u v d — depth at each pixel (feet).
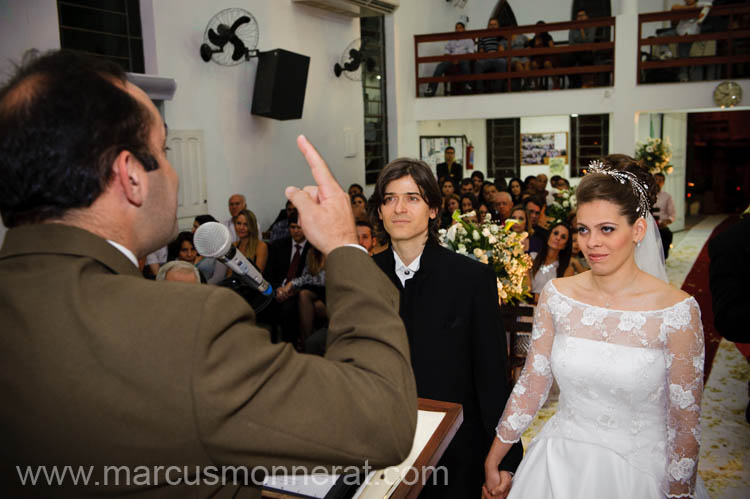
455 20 42.39
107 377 2.02
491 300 6.79
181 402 1.99
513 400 6.66
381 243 7.64
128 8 19.72
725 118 49.93
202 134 21.89
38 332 2.07
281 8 25.48
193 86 21.52
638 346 5.89
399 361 2.40
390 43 33.68
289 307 16.58
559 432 6.48
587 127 43.57
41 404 2.03
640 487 5.84
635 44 30.04
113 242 2.31
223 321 2.12
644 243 7.59
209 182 22.40
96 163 2.19
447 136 40.96
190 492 2.17
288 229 22.02
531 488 6.40
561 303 6.39
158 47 20.07
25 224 2.28
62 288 2.12
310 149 2.66
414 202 6.86
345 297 2.48
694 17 29.68
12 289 2.15
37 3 16.17
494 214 22.85
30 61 2.31
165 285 2.20
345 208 2.65
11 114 2.15
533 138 44.55
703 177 52.44
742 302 6.93
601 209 5.92
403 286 7.05
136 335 2.04
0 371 2.08
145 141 2.36
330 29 28.63
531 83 36.86
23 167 2.14
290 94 24.07
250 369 2.09
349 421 2.17
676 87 29.50
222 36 21.59
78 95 2.19
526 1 44.29
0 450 2.08
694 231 41.06
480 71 35.83
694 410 5.66
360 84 31.09
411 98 35.45
